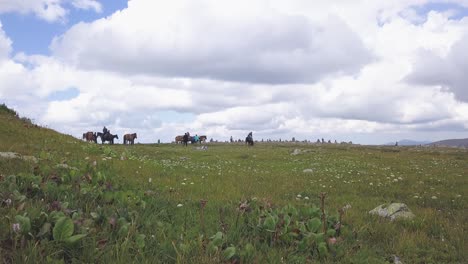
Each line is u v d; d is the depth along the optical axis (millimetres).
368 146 95250
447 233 9641
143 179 14594
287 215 8180
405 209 11672
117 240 5941
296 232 7496
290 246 7047
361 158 39969
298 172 25828
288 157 41500
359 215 10938
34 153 16172
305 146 84062
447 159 43688
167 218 8469
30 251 4898
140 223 7246
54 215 5941
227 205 10781
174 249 6031
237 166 29578
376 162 35562
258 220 8062
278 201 13414
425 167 31438
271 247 6930
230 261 5895
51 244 5234
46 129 27938
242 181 18578
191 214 8977
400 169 29016
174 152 44344
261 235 7543
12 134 21641
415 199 16016
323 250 6965
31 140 21266
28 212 6098
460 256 7949
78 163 13828
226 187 15594
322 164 32750
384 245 8422
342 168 29266
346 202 14391
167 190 12898
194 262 5551
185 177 17766
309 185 18922
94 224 6496
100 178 10391
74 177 9664
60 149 20047
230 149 60750
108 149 22266
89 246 5516
